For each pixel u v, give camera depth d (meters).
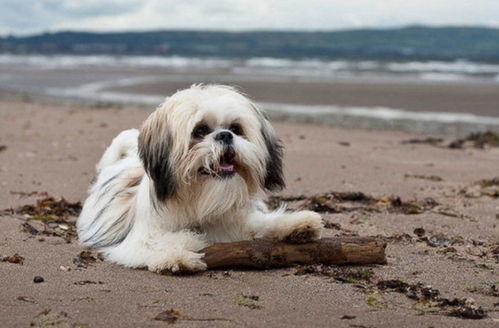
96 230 1.85
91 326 1.38
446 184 2.68
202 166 1.64
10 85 9.36
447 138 4.13
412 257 1.80
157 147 1.67
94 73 12.08
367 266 1.72
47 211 2.17
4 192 2.41
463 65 16.81
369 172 2.83
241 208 1.71
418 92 7.70
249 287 1.58
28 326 1.37
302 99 7.07
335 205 2.31
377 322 1.42
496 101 6.67
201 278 1.63
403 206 2.31
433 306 1.50
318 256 1.70
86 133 4.10
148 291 1.55
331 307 1.48
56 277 1.61
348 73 12.11
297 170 2.83
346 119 5.29
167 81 9.70
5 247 1.81
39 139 3.79
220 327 1.38
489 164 3.15
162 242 1.68
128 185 1.86
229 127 1.66
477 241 1.97
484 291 1.59
